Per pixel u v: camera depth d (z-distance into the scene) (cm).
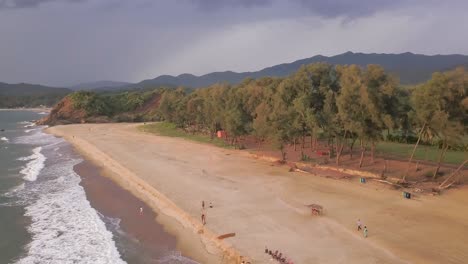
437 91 4559
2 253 3547
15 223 4316
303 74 6812
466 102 4434
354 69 5681
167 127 13288
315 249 3231
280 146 6488
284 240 3441
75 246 3678
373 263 2942
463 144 6394
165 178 5944
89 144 10069
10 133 14638
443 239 3294
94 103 19450
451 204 4106
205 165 6806
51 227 4188
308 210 4184
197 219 4081
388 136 7750
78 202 5088
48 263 3334
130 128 14175
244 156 7494
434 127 4678
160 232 3959
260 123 6925
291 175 5775
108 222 4331
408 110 5331
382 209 4091
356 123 5356
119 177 6394
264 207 4369
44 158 8519
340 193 4741
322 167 5953
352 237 3434
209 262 3241
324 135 6406
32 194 5512
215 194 4975
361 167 5703
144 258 3388
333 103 6175
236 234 3625
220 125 9712
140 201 5066
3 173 6950
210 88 11888
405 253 3077
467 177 4869
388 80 5319
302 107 6312
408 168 4981
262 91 8269
